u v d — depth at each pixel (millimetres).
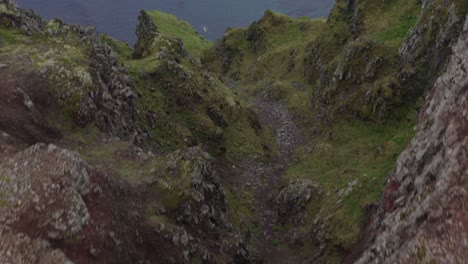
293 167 62156
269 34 148000
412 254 20828
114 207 27938
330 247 37438
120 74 54125
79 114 39094
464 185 21297
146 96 60562
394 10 81375
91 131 39031
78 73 41750
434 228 21094
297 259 41625
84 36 50500
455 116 26141
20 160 27109
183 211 32812
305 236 43500
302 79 103000
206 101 69188
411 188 29016
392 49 67250
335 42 93312
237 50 154125
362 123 63219
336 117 68250
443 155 24953
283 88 100062
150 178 33750
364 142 59062
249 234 45531
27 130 34656
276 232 48500
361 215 37062
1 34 49000
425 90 56406
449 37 53906
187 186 34281
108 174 31109
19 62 41844
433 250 19906
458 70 28812
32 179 25125
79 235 23531
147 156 37031
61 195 24516
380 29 79188
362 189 39719
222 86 91000
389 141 52969
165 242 29234
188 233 32188
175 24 173625
